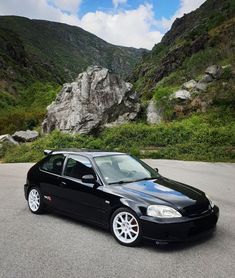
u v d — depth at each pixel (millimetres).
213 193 10617
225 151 19984
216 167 16453
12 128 43219
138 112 31094
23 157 21891
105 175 6777
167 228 5590
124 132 24875
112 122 29688
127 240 6039
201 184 12148
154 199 5949
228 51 51969
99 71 31391
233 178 13414
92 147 23281
